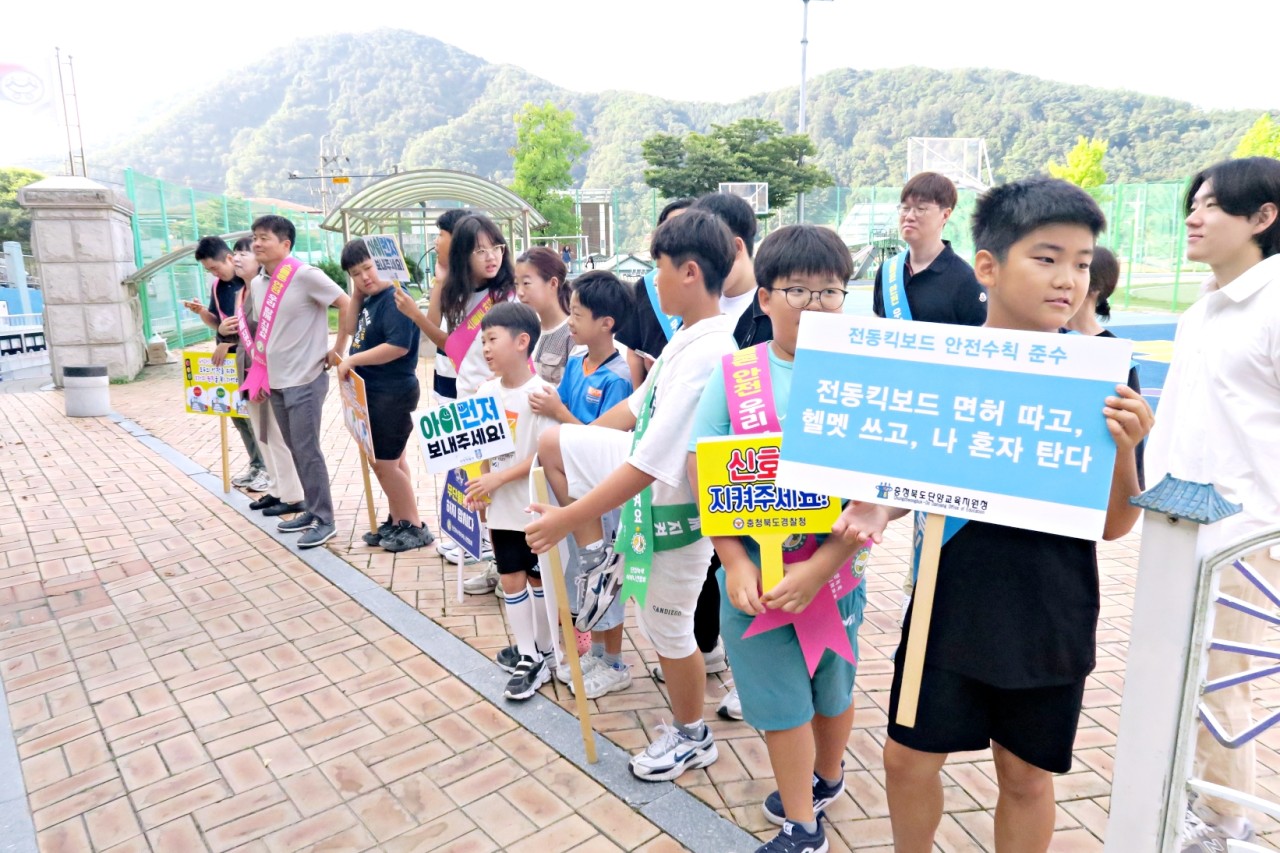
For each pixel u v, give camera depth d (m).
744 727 2.86
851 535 1.61
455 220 4.09
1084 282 1.50
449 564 4.40
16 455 7.16
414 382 4.48
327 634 3.65
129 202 11.52
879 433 1.58
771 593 1.79
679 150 38.19
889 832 2.32
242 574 4.36
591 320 3.04
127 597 4.12
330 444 7.51
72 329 11.02
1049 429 1.47
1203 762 2.20
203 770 2.70
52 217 10.71
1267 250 2.12
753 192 35.59
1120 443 1.43
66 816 2.50
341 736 2.88
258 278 4.75
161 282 14.02
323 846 2.33
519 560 3.04
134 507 5.59
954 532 1.61
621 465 2.27
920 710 1.69
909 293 3.84
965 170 34.03
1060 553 1.56
